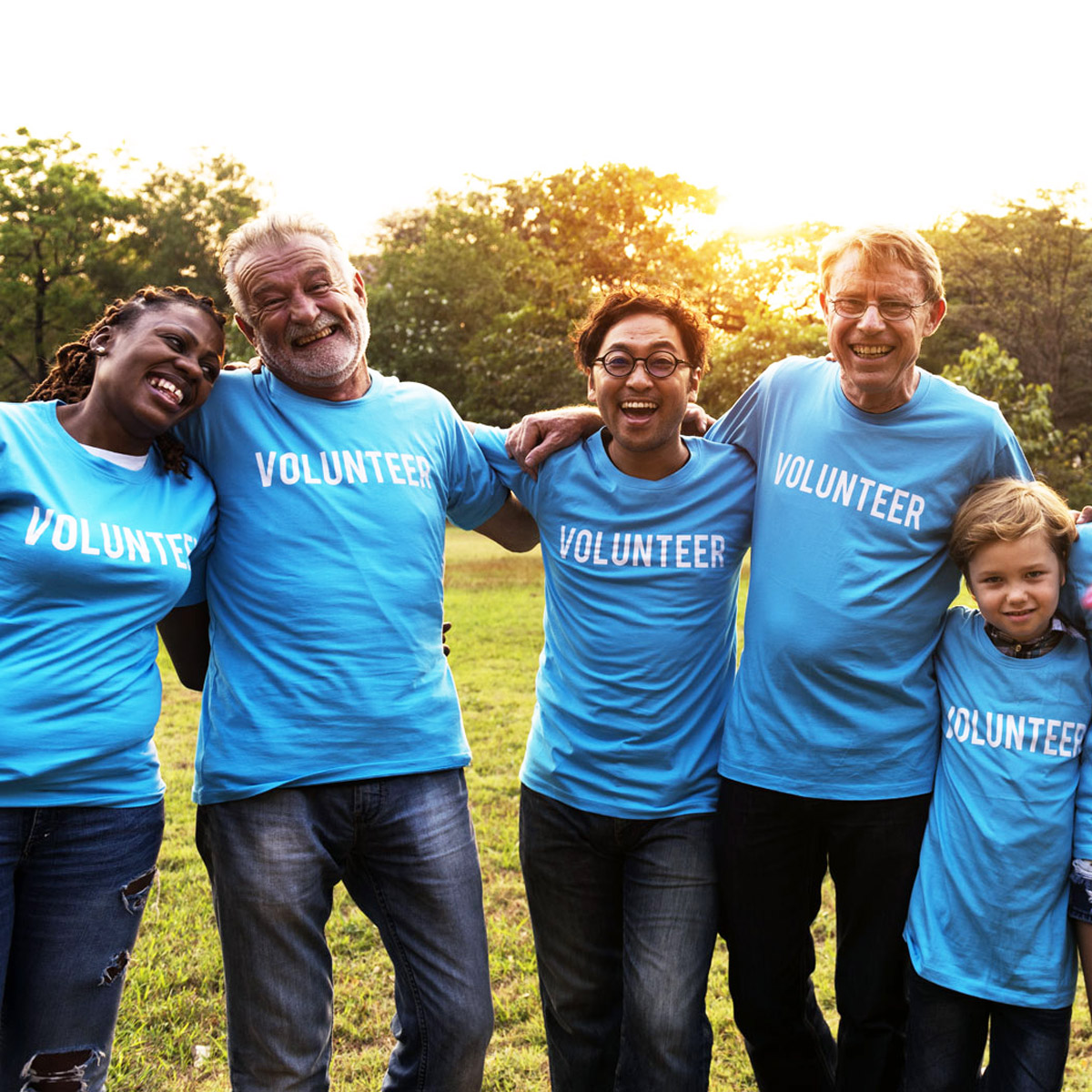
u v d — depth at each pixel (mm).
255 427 2652
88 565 2320
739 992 2783
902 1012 2723
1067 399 36531
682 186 18234
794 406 2785
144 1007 3549
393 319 27344
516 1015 3545
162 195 46406
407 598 2629
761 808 2670
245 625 2576
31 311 40469
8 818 2262
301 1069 2529
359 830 2592
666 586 2744
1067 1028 2479
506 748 6625
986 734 2512
